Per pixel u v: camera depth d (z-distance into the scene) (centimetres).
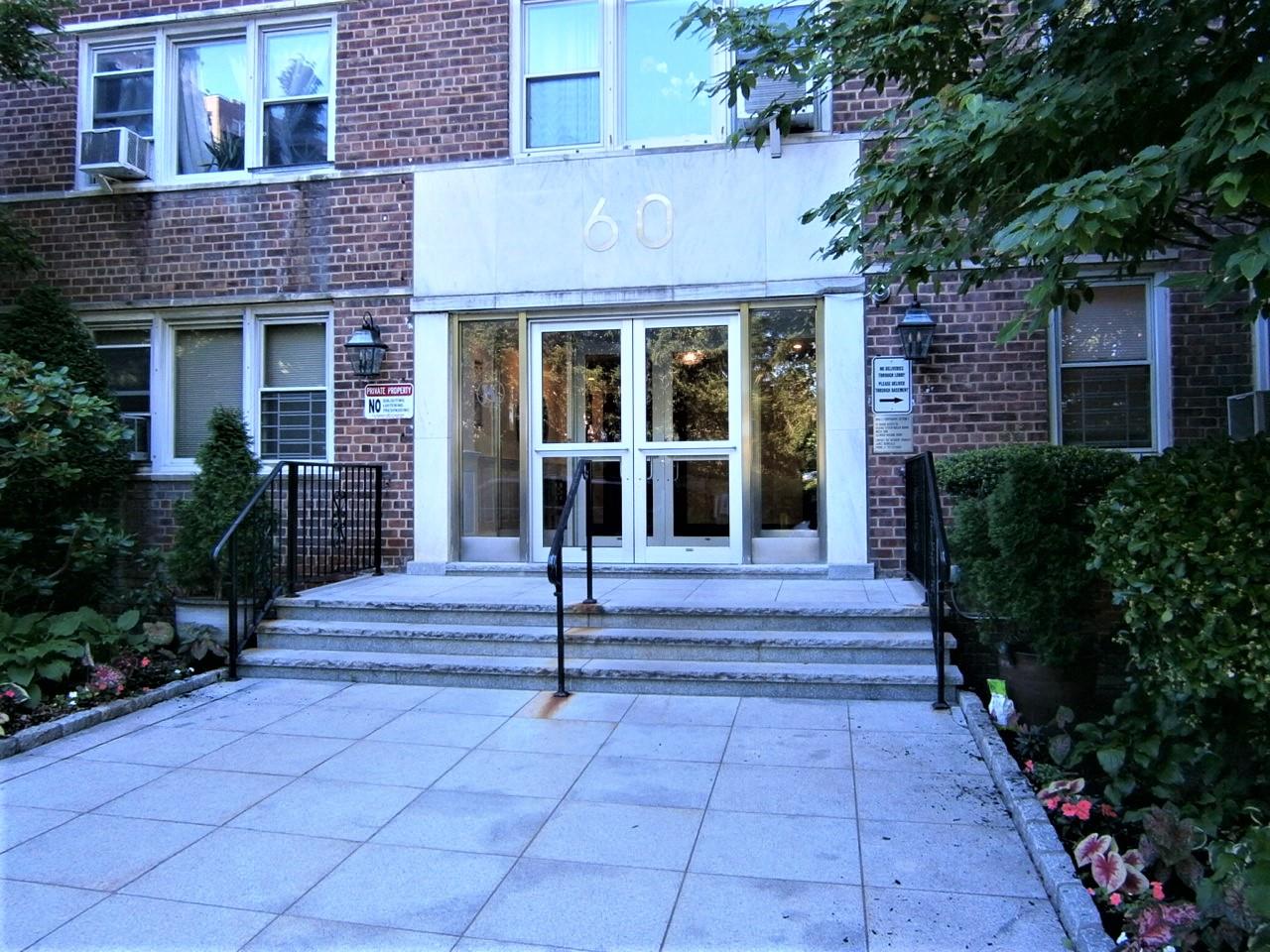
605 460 753
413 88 773
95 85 843
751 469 722
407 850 322
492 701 511
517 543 768
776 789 374
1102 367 666
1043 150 356
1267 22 311
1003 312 672
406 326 772
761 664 526
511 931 267
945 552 463
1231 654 316
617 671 521
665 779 387
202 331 829
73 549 605
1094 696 486
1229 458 350
